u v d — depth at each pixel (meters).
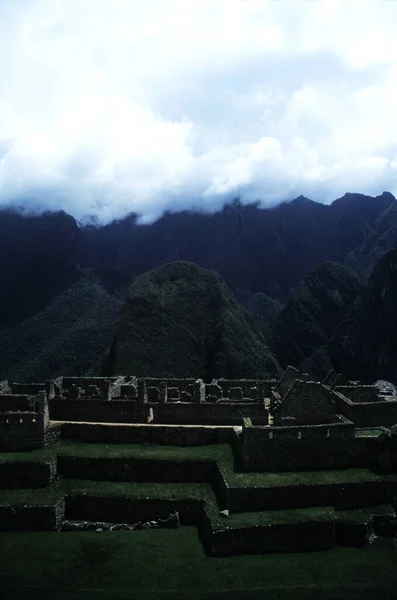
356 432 39.56
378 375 144.38
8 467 38.16
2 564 31.81
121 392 49.59
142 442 42.16
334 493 34.88
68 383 53.53
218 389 48.56
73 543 33.91
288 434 37.47
